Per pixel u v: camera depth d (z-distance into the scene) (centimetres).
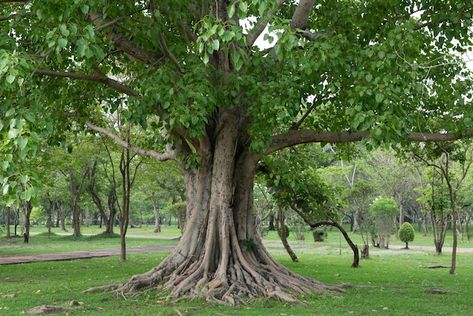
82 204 4334
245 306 951
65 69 1191
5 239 3812
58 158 2389
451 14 1134
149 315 851
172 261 1156
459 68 1162
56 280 1374
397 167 4103
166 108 942
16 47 823
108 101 1351
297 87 984
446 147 1739
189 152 1239
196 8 1083
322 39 998
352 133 1131
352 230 4788
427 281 1384
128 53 1129
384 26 1153
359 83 958
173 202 4109
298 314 870
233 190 1187
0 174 543
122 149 2030
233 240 1143
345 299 1042
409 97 1031
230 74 1020
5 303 987
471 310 941
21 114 628
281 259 2181
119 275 1491
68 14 773
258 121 980
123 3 971
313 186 1747
